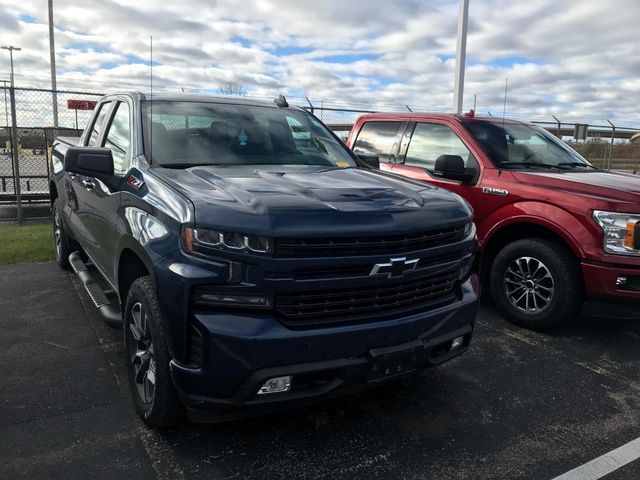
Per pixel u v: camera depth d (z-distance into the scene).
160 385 2.85
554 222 4.71
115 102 4.52
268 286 2.57
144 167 3.40
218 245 2.55
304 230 2.58
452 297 3.26
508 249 5.05
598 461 2.96
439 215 3.07
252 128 4.18
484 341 4.70
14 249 7.39
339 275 2.70
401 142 6.51
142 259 2.96
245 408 2.66
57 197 6.22
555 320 4.77
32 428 3.11
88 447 2.95
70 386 3.63
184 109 4.06
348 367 2.72
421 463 2.91
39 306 5.20
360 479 2.76
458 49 11.59
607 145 15.77
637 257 4.32
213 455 2.92
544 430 3.27
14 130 9.65
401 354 2.86
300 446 3.04
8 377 3.74
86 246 4.69
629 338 4.86
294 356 2.60
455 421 3.36
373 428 3.25
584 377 4.03
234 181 3.11
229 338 2.53
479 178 5.41
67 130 10.21
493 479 2.79
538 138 6.21
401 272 2.84
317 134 4.55
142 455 2.90
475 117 6.16
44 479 2.67
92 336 4.50
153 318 2.86
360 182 3.39
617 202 4.42
